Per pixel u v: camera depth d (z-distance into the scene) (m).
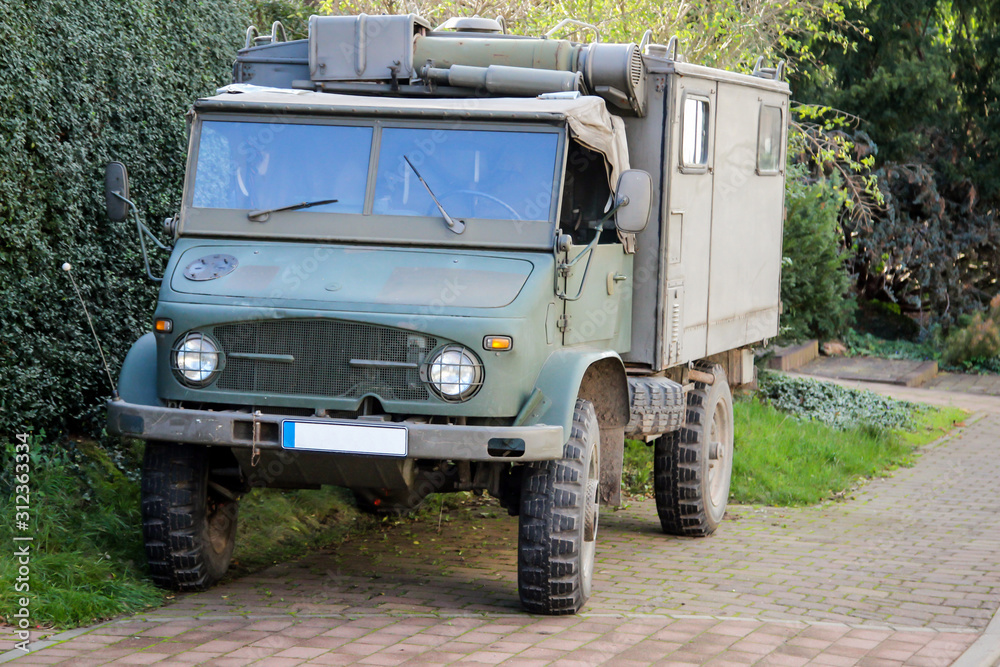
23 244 17.31
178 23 22.25
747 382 23.36
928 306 61.38
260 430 13.50
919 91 58.31
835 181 47.16
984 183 60.09
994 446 32.91
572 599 14.34
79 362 18.80
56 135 18.31
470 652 12.92
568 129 14.74
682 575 17.31
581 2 33.78
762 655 13.19
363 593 15.59
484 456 13.09
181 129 22.00
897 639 14.08
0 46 16.78
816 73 56.88
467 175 14.77
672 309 17.84
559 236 14.30
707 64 37.69
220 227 14.93
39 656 12.30
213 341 13.77
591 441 14.70
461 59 16.88
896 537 20.78
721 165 19.95
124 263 20.19
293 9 29.75
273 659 12.51
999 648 13.80
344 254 14.39
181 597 15.02
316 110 15.19
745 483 24.97
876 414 36.12
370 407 13.65
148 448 14.85
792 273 38.72
